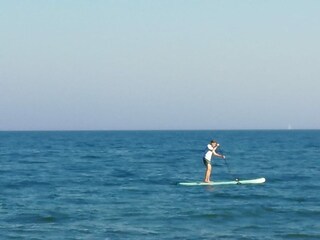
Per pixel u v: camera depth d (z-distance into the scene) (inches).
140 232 770.8
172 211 944.3
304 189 1264.8
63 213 927.0
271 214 917.2
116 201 1071.6
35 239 725.3
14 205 1023.0
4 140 6087.6
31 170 1862.7
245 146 4072.3
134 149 3651.6
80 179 1534.2
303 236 745.0
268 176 1604.3
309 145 4195.4
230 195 1152.2
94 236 745.0
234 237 739.4
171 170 1852.9
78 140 6067.9
